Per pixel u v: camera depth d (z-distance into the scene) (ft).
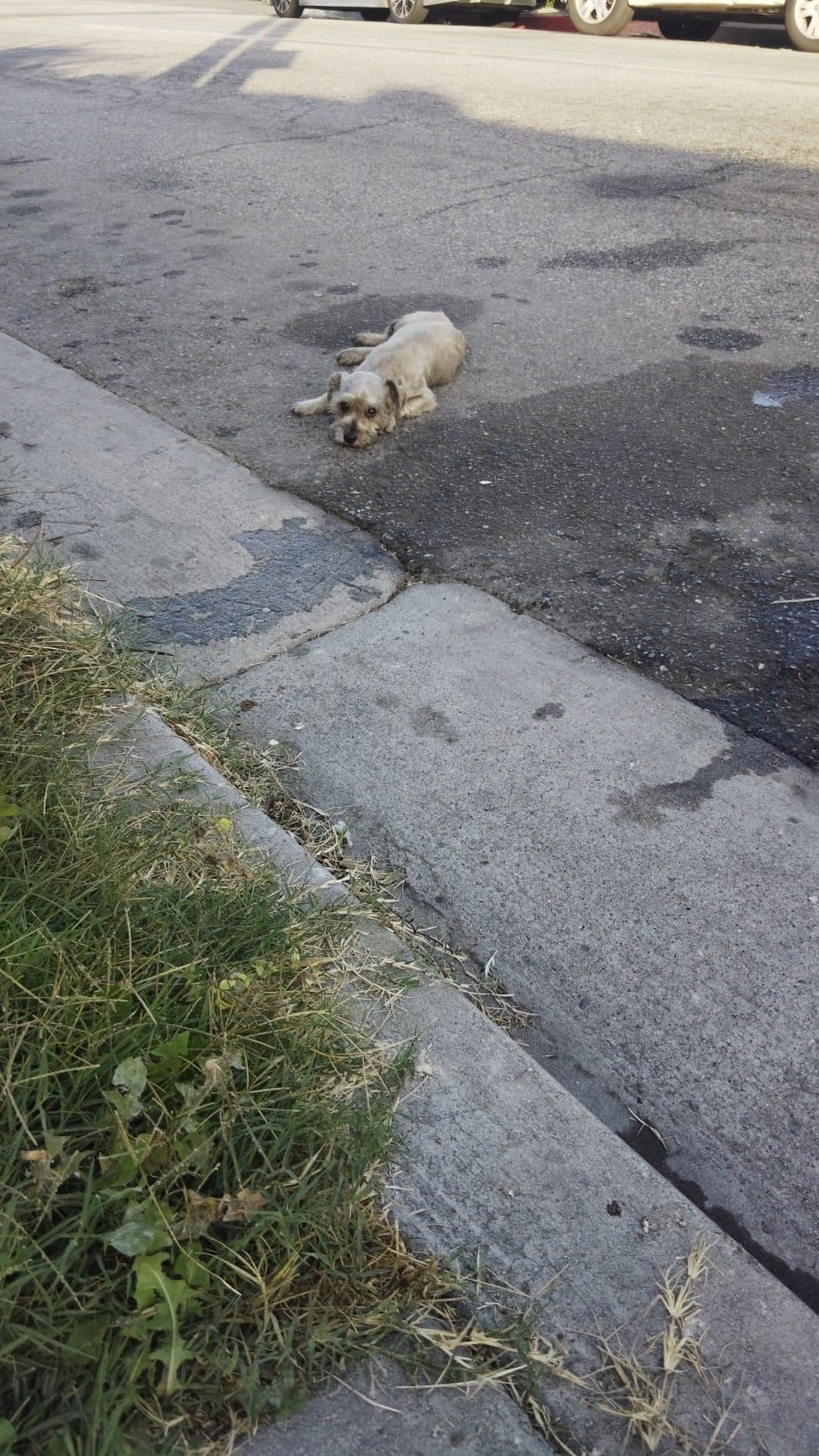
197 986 6.79
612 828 9.27
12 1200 5.41
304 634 11.45
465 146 29.53
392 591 12.19
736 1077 7.53
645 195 25.14
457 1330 5.82
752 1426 5.56
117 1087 6.17
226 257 22.02
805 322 18.72
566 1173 6.58
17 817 7.60
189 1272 5.51
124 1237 5.39
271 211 24.79
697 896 8.68
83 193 26.23
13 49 46.83
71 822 7.84
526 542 12.96
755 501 13.70
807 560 12.57
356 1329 5.67
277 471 14.44
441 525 13.29
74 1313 5.22
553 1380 5.67
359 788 9.68
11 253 22.27
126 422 15.52
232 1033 6.66
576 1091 7.49
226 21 54.85
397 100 34.88
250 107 34.73
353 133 31.27
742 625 11.57
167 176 27.50
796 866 8.91
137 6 62.23
